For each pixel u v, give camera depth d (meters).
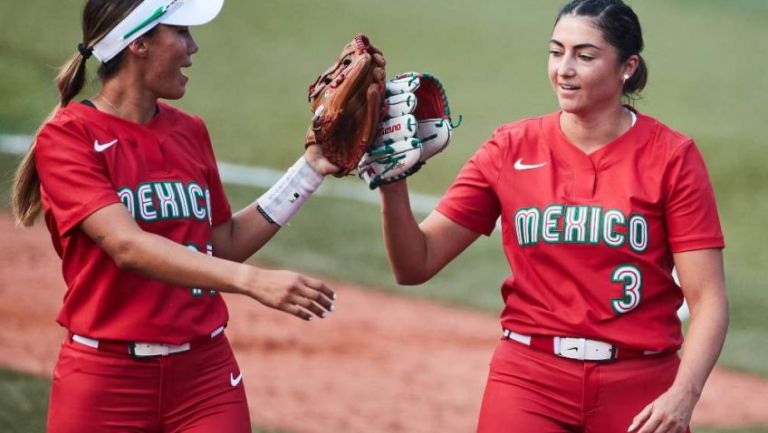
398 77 15.09
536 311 14.77
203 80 60.06
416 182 50.31
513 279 15.10
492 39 71.94
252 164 49.84
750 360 33.72
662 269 14.63
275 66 63.22
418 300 37.09
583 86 14.41
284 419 25.58
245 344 31.53
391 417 26.72
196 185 14.52
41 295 33.16
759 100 66.69
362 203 46.09
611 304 14.45
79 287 14.03
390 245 15.50
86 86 15.46
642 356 14.59
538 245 14.70
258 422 25.06
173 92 14.45
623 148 14.66
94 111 14.10
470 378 30.41
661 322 14.70
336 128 14.74
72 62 14.56
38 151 13.95
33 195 14.76
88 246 13.95
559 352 14.60
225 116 55.56
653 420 13.77
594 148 14.80
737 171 54.50
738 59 74.81
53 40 60.41
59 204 13.75
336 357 31.23
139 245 13.22
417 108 15.62
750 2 89.25
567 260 14.55
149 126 14.41
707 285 14.41
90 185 13.62
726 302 14.47
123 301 13.95
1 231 39.00
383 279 38.75
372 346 32.47
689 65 72.38
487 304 37.34
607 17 14.33
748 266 43.44
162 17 14.05
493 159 15.28
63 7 65.06
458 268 40.41
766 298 39.62
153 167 14.20
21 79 54.94
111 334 13.92
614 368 14.54
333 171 15.28
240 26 68.38
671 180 14.42
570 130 14.88
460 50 69.44
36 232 39.47
